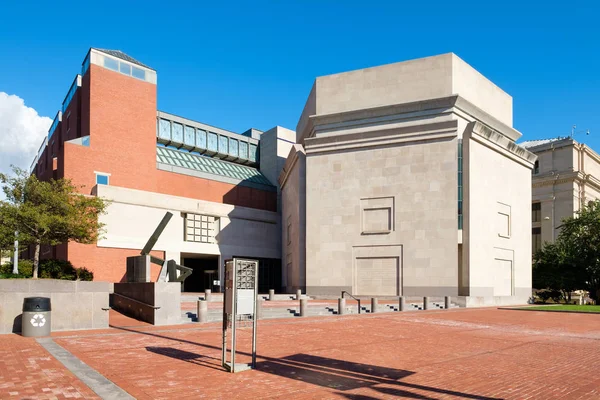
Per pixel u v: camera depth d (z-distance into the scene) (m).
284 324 18.62
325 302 32.03
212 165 54.06
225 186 50.50
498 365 10.45
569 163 61.72
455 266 35.19
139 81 44.09
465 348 13.05
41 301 14.06
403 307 28.12
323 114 41.19
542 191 63.66
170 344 12.63
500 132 43.12
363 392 7.79
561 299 48.47
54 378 8.32
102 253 38.03
